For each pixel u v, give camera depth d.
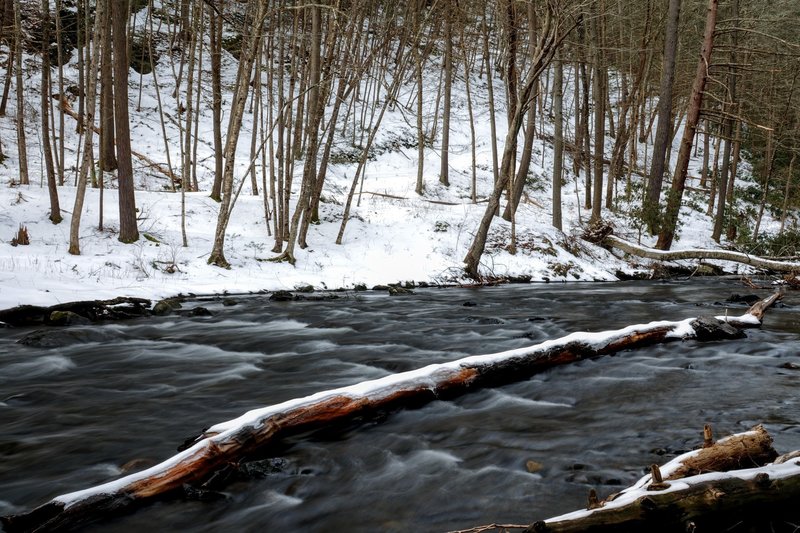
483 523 3.49
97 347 9.06
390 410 5.62
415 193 27.39
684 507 3.01
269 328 10.73
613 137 40.31
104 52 19.12
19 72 21.22
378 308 13.27
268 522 3.62
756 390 6.15
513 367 6.73
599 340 7.81
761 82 32.41
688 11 32.25
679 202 23.80
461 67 43.81
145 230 18.33
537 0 21.66
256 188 24.39
